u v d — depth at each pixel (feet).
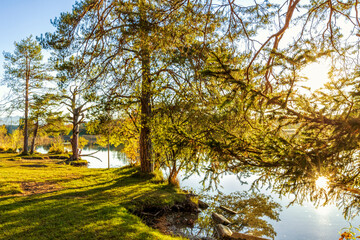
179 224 28.73
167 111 34.68
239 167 8.97
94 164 80.12
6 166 56.03
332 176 7.75
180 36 20.10
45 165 62.03
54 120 84.12
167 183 42.11
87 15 25.49
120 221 23.71
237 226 29.37
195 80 19.49
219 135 9.46
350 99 6.91
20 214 23.72
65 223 22.17
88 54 29.09
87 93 33.37
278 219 31.24
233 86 8.05
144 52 26.63
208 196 40.42
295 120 7.92
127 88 33.53
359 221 30.19
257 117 9.21
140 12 19.29
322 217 31.71
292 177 7.62
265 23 19.16
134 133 51.57
